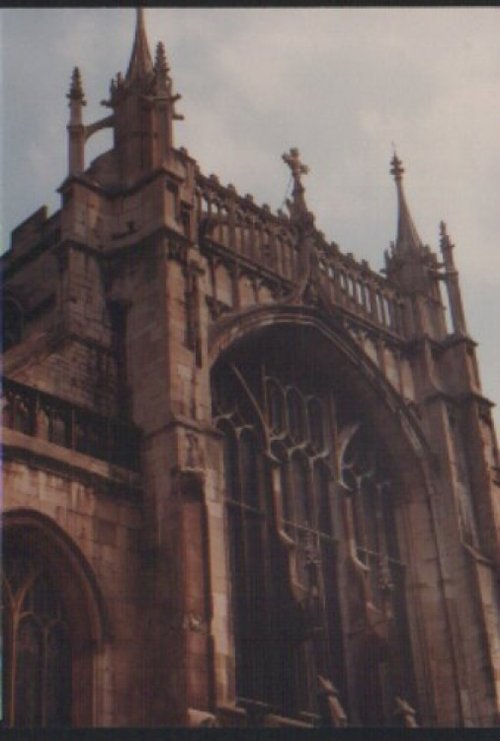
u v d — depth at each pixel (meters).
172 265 37.66
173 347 36.22
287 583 40.16
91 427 34.50
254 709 36.28
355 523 45.94
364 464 47.97
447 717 43.66
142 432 35.41
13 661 30.11
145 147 40.59
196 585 32.59
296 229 47.06
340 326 46.31
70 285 37.25
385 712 42.31
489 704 43.19
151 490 34.31
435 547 46.72
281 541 41.00
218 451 35.94
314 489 44.56
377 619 42.66
